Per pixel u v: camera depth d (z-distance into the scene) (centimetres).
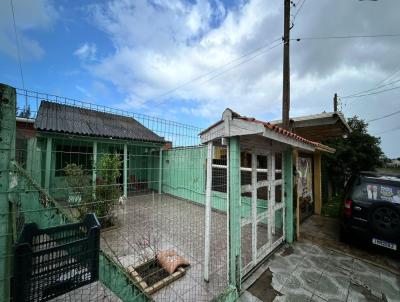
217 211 637
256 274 332
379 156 1273
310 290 300
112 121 936
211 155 318
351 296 290
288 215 453
